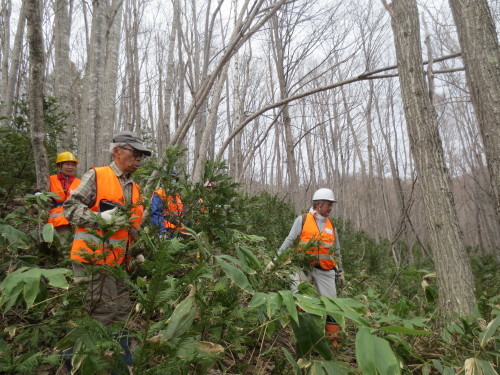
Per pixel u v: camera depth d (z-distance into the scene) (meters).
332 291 3.86
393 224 23.42
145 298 1.50
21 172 4.12
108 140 5.71
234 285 2.13
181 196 2.32
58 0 6.65
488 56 3.02
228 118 10.78
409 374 2.29
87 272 1.79
